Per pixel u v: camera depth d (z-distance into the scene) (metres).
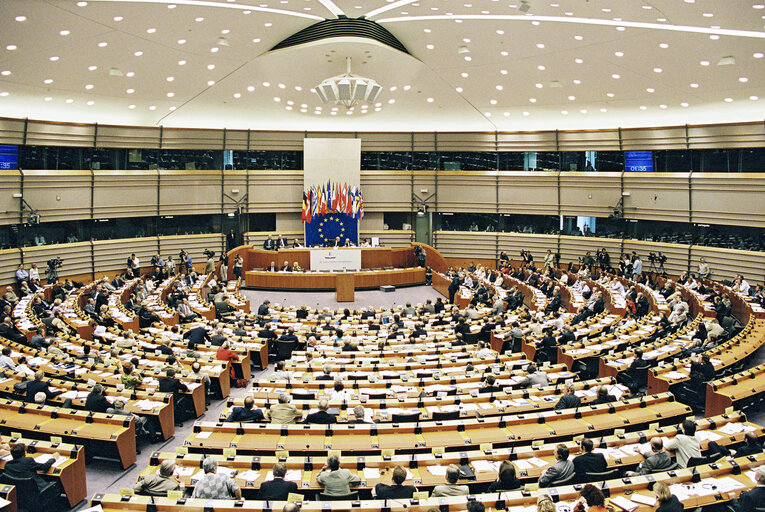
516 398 12.34
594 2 16.64
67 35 18.73
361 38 22.34
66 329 18.20
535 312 22.83
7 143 27.83
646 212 33.00
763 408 13.92
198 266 35.34
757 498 7.66
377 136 37.81
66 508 9.49
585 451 8.91
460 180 37.88
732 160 29.89
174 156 35.12
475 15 19.42
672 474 8.55
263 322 20.44
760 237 28.52
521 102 31.00
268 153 37.34
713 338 17.41
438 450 9.66
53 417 11.20
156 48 21.47
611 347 16.81
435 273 32.59
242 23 20.30
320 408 10.77
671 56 21.12
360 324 20.50
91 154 31.98
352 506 7.74
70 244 30.03
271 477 8.85
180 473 8.98
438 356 15.76
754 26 17.02
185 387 13.61
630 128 33.03
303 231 38.00
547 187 36.22
